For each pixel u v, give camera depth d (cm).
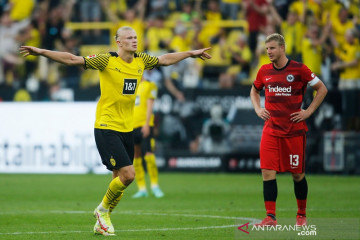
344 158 6594
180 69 7175
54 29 8094
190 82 7144
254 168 6856
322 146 6625
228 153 6912
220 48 7525
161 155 7069
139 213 3762
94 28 8019
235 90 6888
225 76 7125
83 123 6788
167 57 2905
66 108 6825
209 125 6950
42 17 8119
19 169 6919
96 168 6762
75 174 6969
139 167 4831
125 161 2738
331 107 6719
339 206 4062
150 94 4766
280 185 5706
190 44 7569
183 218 3497
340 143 6594
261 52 7200
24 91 7675
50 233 2888
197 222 3312
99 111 2797
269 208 2891
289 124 2917
